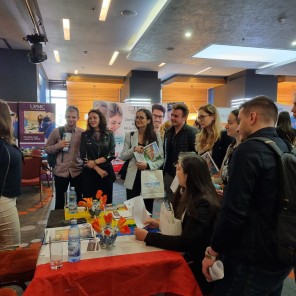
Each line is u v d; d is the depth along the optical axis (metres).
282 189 1.11
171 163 2.73
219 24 5.04
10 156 1.75
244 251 1.16
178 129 2.71
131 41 6.66
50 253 1.42
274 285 1.20
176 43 6.25
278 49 6.80
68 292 1.23
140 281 1.33
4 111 1.78
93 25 5.56
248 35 5.67
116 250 1.47
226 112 7.46
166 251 1.47
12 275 1.62
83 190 2.94
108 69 9.78
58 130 3.16
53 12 4.93
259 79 10.08
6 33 6.11
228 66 9.09
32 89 7.53
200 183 1.60
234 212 1.12
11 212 1.79
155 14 5.01
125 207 2.21
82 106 11.80
